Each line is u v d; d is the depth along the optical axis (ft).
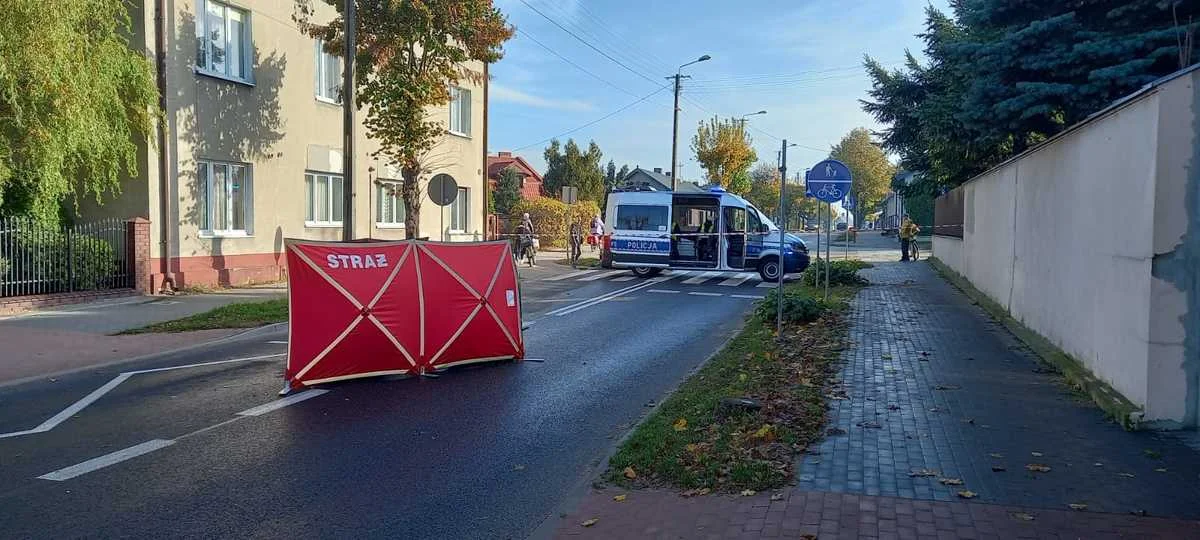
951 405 24.39
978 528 14.98
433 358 31.40
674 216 79.10
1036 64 39.37
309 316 28.96
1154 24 39.40
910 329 40.34
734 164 166.40
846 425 22.17
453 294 32.27
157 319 44.91
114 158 50.83
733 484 17.58
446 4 63.10
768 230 79.82
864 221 320.91
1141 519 15.35
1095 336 26.32
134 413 25.25
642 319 47.83
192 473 19.44
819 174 46.96
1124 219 23.48
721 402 24.29
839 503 16.31
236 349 37.40
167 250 55.67
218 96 59.93
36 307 47.34
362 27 63.72
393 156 67.26
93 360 34.27
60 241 49.70
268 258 65.62
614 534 15.26
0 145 44.86
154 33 54.65
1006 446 20.13
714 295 62.23
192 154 57.72
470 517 16.76
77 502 17.43
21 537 15.49
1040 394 25.76
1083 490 16.94
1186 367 21.17
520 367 33.01
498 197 188.03
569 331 42.98
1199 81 20.92
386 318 30.32
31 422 24.17
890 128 92.38
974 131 47.78
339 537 15.70
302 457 20.77
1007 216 43.47
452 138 89.97
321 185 72.74
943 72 76.48
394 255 31.14
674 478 18.13
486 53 67.31
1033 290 36.47
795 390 26.37
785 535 14.79
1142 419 21.43
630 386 29.45
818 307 44.34
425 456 20.95
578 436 22.89
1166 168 21.04
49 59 43.93
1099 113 25.35
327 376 29.12
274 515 16.79
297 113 68.39
